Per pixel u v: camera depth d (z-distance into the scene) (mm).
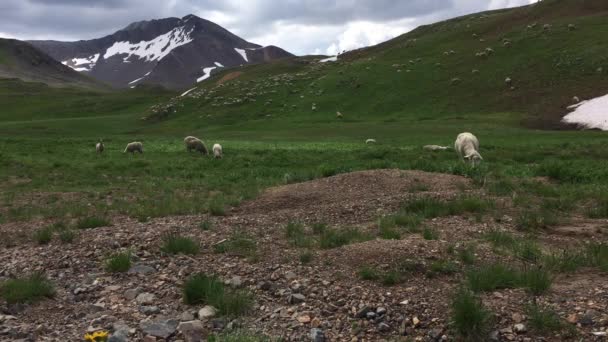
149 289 7418
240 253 8891
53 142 44188
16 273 8297
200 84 157375
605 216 11625
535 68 77750
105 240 9898
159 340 5828
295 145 41562
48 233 10609
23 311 6684
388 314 6234
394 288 6965
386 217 11078
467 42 101812
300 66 151875
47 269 8461
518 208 12117
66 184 21016
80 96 175125
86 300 7129
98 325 6215
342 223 11359
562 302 6164
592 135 43562
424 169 19047
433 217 11430
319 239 9617
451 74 84938
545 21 101438
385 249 8242
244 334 5719
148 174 24312
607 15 92938
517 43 89375
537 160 26656
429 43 108000
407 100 78812
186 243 9141
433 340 5645
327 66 116562
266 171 23078
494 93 74375
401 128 59000
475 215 11414
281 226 11086
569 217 11539
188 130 77812
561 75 72938
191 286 7016
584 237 9711
